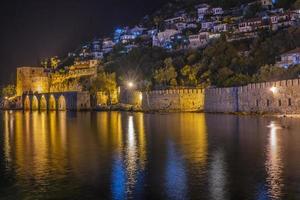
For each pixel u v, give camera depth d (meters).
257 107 120.12
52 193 31.16
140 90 186.50
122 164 41.09
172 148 51.25
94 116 142.88
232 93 131.88
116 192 31.12
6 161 43.78
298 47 171.00
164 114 143.38
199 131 72.12
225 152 47.12
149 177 35.31
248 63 173.75
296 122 87.75
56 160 44.03
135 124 94.56
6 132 79.69
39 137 68.44
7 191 31.83
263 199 28.80
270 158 42.59
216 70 182.00
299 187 31.31
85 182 34.06
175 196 29.88
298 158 42.34
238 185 32.12
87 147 53.97
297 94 106.19
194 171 37.16
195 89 156.12
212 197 29.45
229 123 89.38
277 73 136.12
